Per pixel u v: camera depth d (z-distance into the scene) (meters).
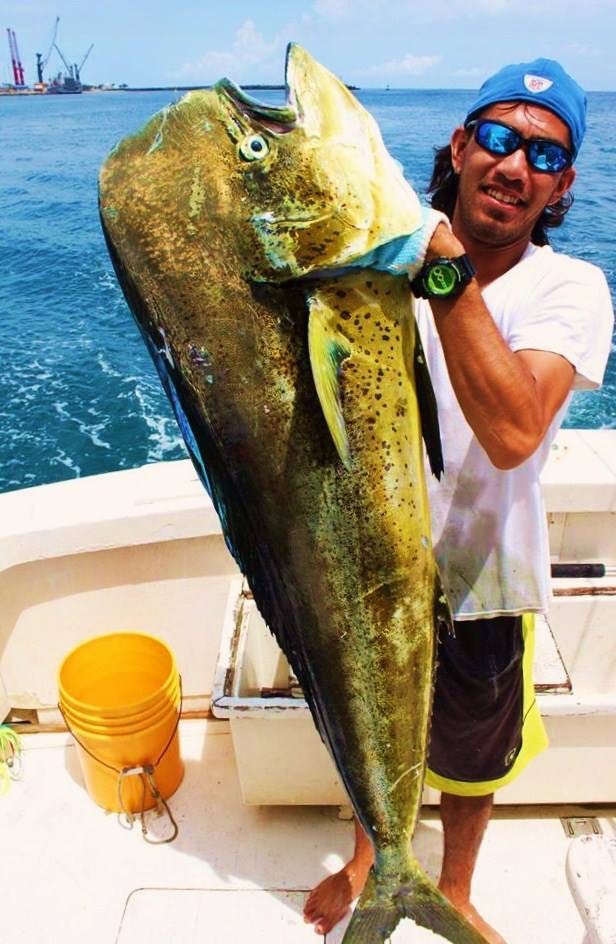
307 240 1.11
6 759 2.58
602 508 2.54
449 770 1.88
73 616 2.62
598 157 34.84
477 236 1.45
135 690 2.56
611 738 2.10
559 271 1.44
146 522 2.47
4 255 17.92
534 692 1.97
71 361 11.43
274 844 2.28
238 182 1.12
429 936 1.97
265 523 1.33
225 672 2.18
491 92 1.40
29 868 2.24
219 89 1.13
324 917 2.04
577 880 1.32
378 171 1.11
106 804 2.40
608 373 9.92
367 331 1.19
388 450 1.26
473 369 1.18
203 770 2.54
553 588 2.53
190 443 1.30
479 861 2.20
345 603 1.35
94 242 19.05
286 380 1.21
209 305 1.17
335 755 1.51
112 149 1.18
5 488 8.11
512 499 1.61
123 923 2.08
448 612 1.43
